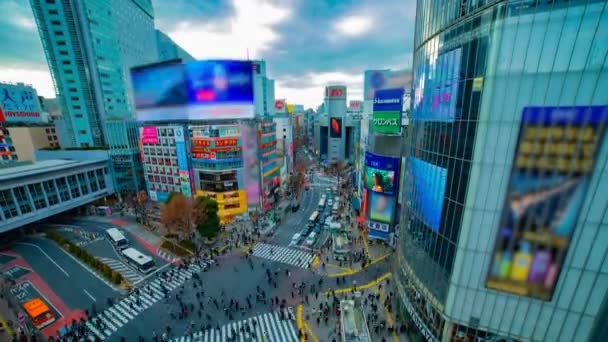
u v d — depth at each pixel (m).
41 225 57.31
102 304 33.16
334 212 63.09
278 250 46.59
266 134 65.75
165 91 59.97
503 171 16.77
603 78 13.55
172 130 60.22
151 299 33.97
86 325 29.42
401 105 43.69
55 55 79.31
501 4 15.20
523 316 17.91
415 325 25.42
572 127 14.52
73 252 44.88
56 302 33.62
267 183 67.81
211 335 28.27
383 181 45.72
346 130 123.31
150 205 66.75
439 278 21.44
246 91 58.06
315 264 42.06
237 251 46.16
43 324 29.48
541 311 17.30
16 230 52.69
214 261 42.88
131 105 96.06
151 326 29.53
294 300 33.66
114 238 47.50
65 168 59.91
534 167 15.79
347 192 80.06
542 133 15.28
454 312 20.00
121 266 41.72
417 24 26.36
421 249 24.39
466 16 17.66
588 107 14.02
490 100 16.31
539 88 15.05
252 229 55.12
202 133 57.34
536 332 17.67
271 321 30.09
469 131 17.80
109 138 70.25
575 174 14.84
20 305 32.44
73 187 62.28
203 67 55.81
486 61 16.20
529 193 16.19
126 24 94.19
